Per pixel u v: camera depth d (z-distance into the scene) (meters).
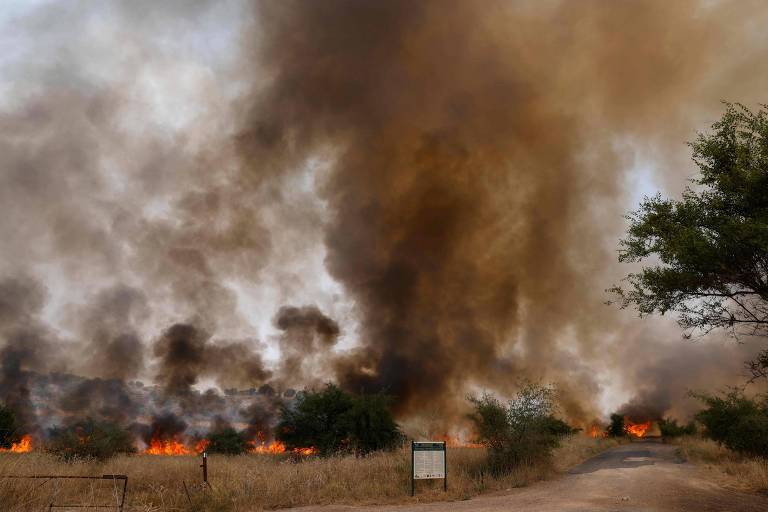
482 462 18.34
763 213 10.05
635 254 11.55
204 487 12.63
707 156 11.24
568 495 13.41
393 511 11.37
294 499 12.74
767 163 10.19
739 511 10.59
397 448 22.86
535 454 18.44
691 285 10.63
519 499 12.88
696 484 15.41
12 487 10.66
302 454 27.62
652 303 11.27
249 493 12.64
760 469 16.20
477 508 11.49
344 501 12.76
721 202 10.73
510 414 18.66
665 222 11.18
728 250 10.20
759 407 23.36
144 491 13.29
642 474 18.53
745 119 11.05
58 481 12.63
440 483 14.71
